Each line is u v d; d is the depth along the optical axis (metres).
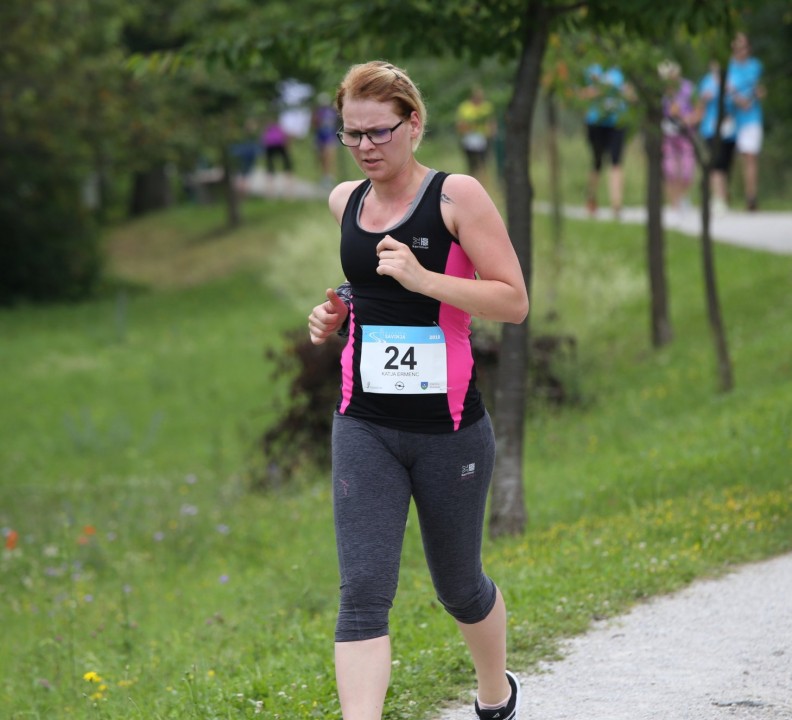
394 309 13.38
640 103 40.81
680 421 37.09
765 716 15.28
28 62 86.94
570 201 87.69
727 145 73.69
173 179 160.25
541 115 105.06
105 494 44.38
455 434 13.52
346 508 13.45
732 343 47.00
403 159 13.29
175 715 17.00
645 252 65.94
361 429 13.54
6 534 38.00
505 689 15.12
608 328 54.72
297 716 16.11
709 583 21.02
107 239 125.56
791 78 52.38
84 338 82.44
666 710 15.73
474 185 13.27
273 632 22.09
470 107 73.25
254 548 32.62
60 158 98.44
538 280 50.19
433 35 27.66
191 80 98.06
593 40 38.06
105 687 19.67
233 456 49.69
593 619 19.62
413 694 16.69
